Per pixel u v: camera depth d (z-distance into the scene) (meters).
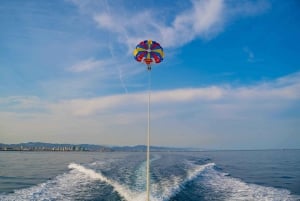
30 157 69.31
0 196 15.20
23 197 14.88
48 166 37.41
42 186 17.98
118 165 29.83
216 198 15.39
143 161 35.66
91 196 14.91
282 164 43.75
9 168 34.72
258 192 17.41
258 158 64.38
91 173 23.48
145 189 16.25
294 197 16.25
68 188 17.17
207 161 44.47
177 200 14.52
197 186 18.75
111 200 14.01
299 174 28.80
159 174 22.89
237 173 29.42
